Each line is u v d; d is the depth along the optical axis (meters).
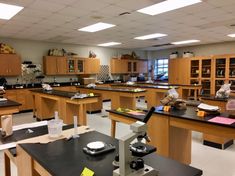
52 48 8.01
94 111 6.46
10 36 6.69
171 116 2.47
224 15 4.45
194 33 6.50
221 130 2.08
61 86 7.65
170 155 2.58
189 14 4.36
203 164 2.91
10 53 6.66
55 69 7.72
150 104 6.88
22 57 7.28
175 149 2.66
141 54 11.31
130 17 4.55
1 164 2.94
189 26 5.48
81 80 8.59
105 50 9.78
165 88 6.46
